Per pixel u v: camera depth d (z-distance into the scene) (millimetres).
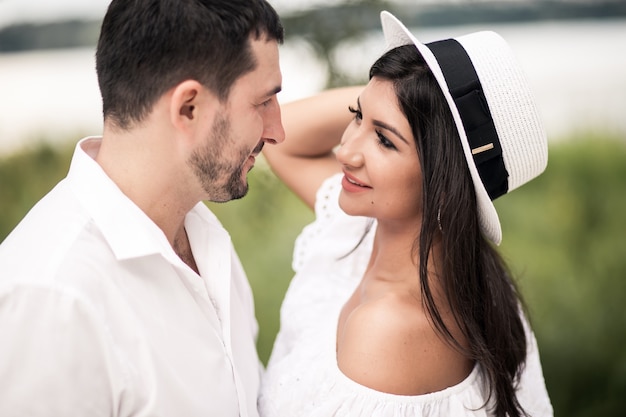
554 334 3227
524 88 1435
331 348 1558
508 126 1424
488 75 1403
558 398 3090
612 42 5871
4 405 1207
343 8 2588
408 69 1395
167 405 1354
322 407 1446
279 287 3578
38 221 1334
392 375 1424
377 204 1484
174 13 1269
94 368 1262
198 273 1624
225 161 1400
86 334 1245
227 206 3268
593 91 4992
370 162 1454
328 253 1879
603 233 3807
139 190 1375
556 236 3834
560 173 4277
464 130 1383
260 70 1372
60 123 3930
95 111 4117
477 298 1545
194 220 1621
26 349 1201
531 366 1846
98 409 1285
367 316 1466
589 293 3387
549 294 3424
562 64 5441
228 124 1366
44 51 4223
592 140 4445
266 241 3623
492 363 1517
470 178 1436
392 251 1553
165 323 1380
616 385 3061
